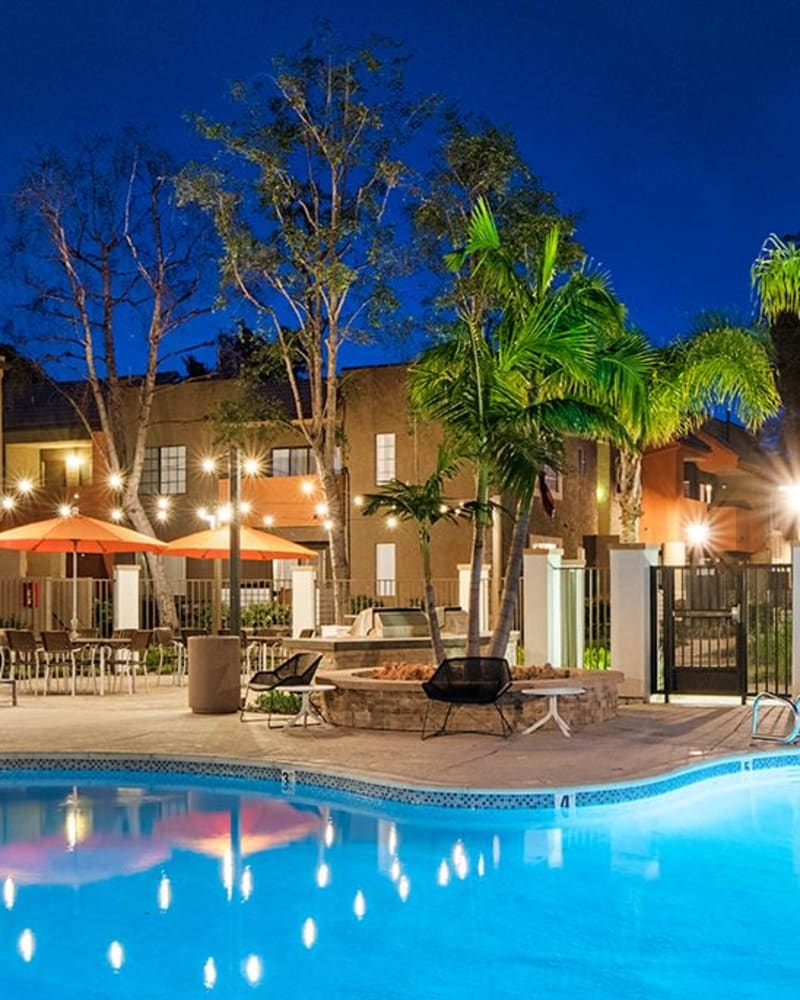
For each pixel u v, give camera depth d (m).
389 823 9.15
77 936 6.39
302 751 11.06
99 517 33.12
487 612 22.83
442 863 7.92
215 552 21.14
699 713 14.02
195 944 6.24
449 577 29.08
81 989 5.60
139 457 27.42
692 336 18.91
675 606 15.71
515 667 13.65
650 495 36.09
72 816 9.45
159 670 19.89
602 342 13.42
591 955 6.06
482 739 11.74
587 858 8.03
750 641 18.36
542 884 7.39
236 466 16.19
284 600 31.33
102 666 17.61
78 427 33.78
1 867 7.82
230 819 9.30
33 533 18.58
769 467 42.50
